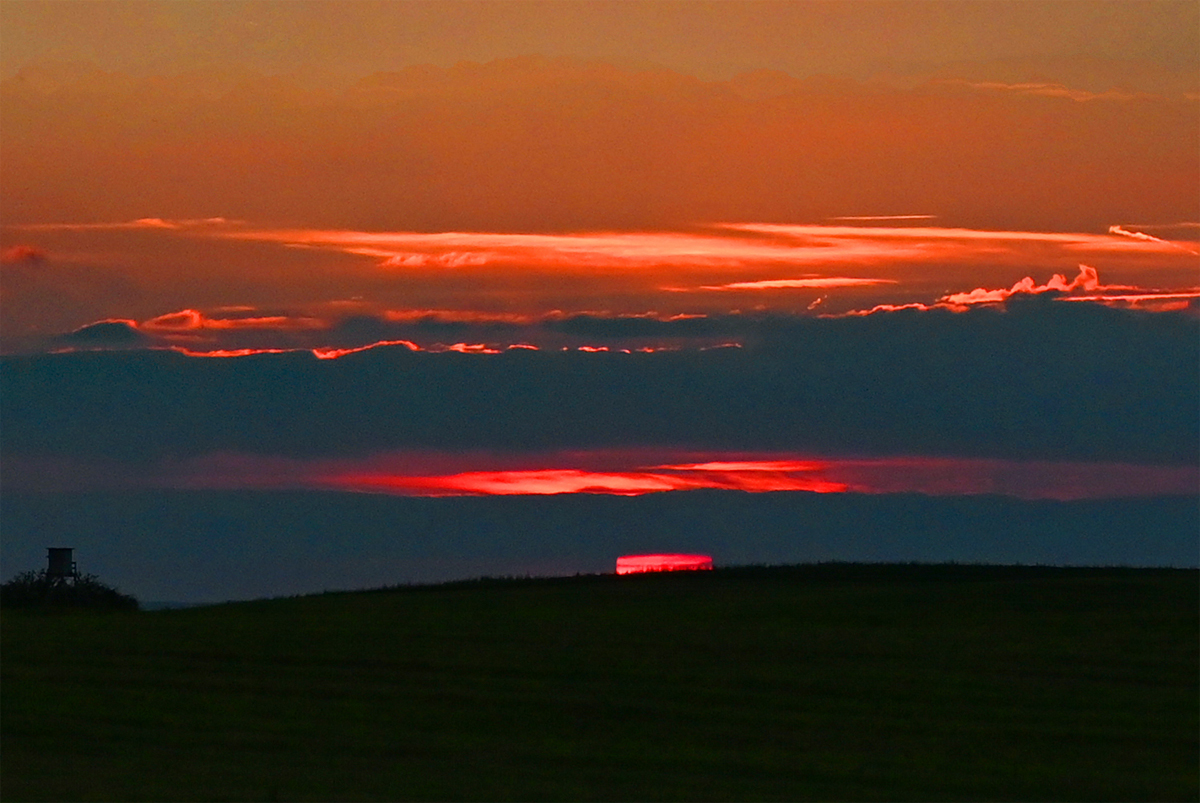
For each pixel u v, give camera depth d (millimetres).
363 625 113438
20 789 56094
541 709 78188
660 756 66625
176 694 80750
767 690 84375
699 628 113250
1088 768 65500
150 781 58156
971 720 76312
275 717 74812
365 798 55375
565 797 56719
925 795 59500
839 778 62562
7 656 93500
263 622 115250
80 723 72312
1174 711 79188
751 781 61531
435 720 74812
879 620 121125
